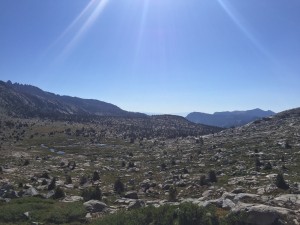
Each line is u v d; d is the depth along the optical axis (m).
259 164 58.47
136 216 22.31
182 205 21.67
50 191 40.75
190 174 57.19
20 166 74.12
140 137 168.75
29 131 176.88
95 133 182.50
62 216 26.05
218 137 129.88
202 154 85.50
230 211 20.62
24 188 44.28
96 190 36.00
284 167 53.34
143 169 70.19
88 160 90.19
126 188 47.12
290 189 34.62
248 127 141.62
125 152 110.75
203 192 38.56
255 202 24.19
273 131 116.19
